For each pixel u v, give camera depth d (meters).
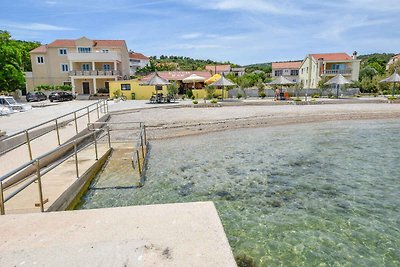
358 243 4.91
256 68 99.06
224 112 21.95
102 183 7.84
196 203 3.82
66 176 7.13
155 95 30.22
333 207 6.37
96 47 44.62
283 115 20.22
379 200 6.72
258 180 8.12
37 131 11.69
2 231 3.17
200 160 10.13
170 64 96.50
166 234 3.01
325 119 19.97
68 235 3.04
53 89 42.50
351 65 50.72
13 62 32.44
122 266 2.50
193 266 2.48
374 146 12.28
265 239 5.05
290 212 6.14
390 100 28.61
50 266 2.52
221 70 70.81
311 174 8.61
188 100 32.16
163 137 13.87
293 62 68.31
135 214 3.52
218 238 2.91
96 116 17.62
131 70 69.81
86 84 41.69
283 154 10.94
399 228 5.42
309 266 4.29
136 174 8.48
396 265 4.32
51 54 44.44
